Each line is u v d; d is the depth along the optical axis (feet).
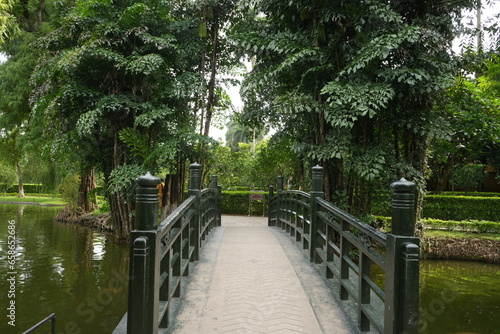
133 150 29.86
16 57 47.34
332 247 12.94
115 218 34.65
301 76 22.34
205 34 31.58
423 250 29.78
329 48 21.61
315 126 23.32
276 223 29.91
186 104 33.42
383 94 19.10
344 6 21.54
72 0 40.22
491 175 61.77
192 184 16.10
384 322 7.41
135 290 6.49
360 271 9.33
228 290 11.93
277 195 29.63
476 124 32.58
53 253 28.84
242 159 54.95
